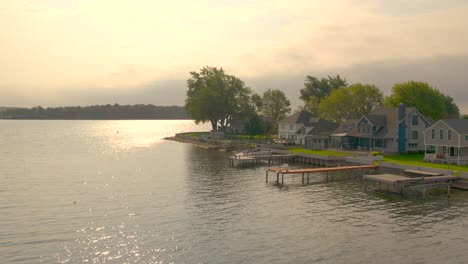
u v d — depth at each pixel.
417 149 85.31
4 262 28.98
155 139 167.00
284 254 31.02
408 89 111.06
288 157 85.00
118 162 84.38
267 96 164.62
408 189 51.53
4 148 118.81
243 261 29.72
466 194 51.03
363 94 126.88
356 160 73.44
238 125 155.50
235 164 81.56
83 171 70.94
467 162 65.06
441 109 110.38
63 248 31.84
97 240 33.69
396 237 34.78
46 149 116.12
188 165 79.94
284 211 43.12
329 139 99.56
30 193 51.44
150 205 45.31
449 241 33.84
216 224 38.34
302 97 178.88
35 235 34.69
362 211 43.06
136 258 30.11
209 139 134.25
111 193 51.62
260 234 35.50
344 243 33.31
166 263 29.31
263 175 67.56
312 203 46.78
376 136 84.94
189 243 33.22
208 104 139.25
